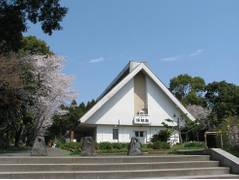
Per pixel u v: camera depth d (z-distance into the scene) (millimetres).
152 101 35031
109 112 33531
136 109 34750
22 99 26109
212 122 35000
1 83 23188
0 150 24359
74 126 41219
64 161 11438
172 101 35031
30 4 23344
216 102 46406
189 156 13031
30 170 10750
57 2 24078
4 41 23531
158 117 34906
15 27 22375
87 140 13797
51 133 44344
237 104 42656
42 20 24141
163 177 11188
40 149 13375
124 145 27484
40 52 37938
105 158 11836
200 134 35719
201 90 68688
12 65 24281
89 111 32344
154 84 35250
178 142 32469
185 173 11734
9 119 26000
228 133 17203
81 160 11602
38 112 33000
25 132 35094
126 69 36312
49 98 33969
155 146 26203
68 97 36031
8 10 22359
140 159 12211
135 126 34344
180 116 35031
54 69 33750
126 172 11023
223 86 51281
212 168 12211
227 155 12984
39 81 30844
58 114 37906
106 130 33406
